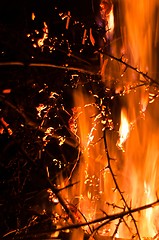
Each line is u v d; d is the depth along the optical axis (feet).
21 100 8.43
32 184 8.20
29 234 6.12
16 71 8.47
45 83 8.70
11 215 7.21
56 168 9.09
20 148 6.37
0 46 8.54
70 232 6.38
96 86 8.40
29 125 8.47
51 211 7.44
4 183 8.11
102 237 6.46
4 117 8.27
